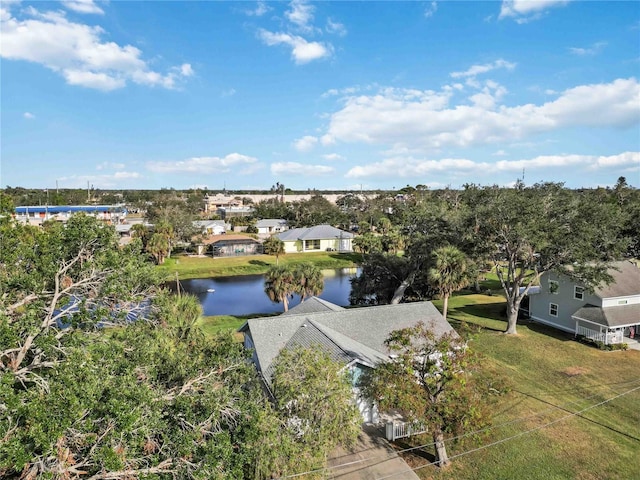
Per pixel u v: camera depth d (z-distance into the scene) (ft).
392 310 81.56
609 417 64.03
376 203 463.42
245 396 44.62
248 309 141.59
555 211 100.07
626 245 98.53
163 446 34.68
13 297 42.47
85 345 38.52
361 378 61.57
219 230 336.90
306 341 68.23
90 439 28.81
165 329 51.62
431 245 119.96
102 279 46.11
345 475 50.42
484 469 51.88
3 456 27.35
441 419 49.34
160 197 536.83
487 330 108.17
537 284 118.62
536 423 62.39
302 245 274.16
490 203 101.91
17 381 36.81
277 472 38.73
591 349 93.56
